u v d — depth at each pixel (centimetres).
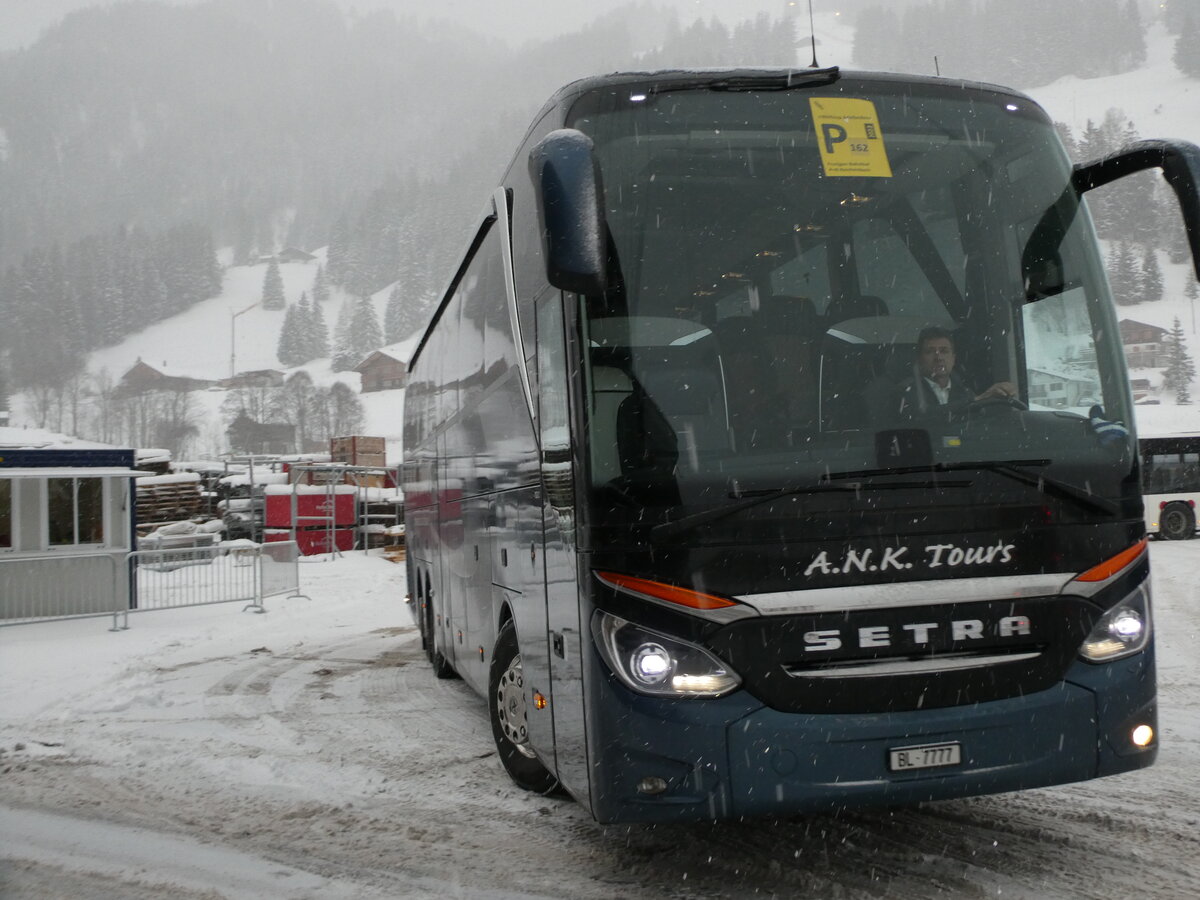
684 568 400
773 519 403
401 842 527
